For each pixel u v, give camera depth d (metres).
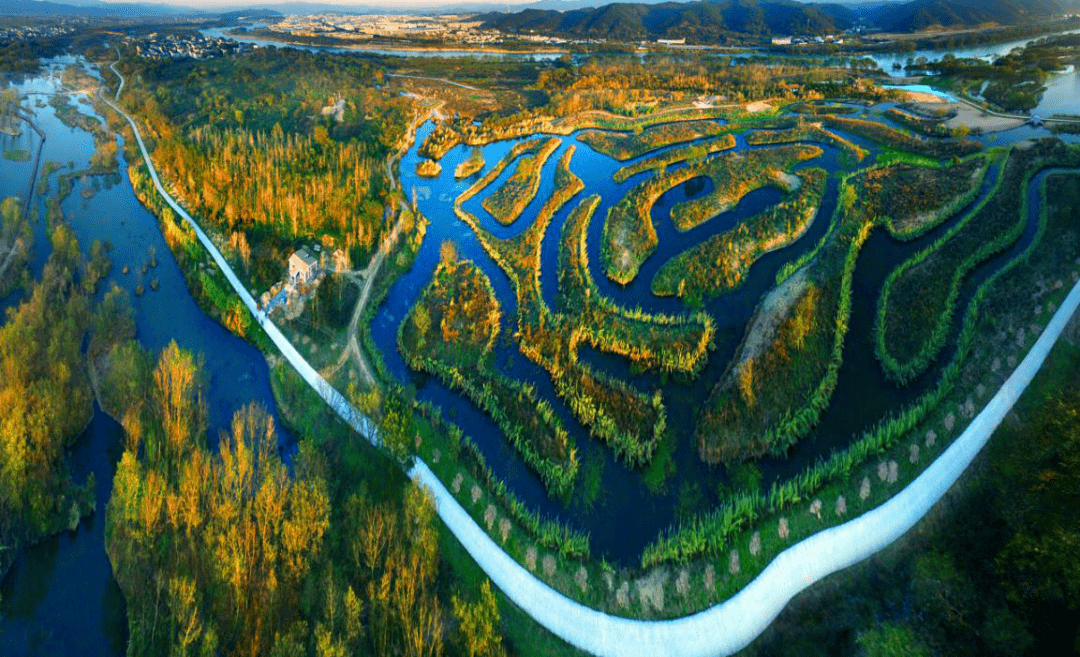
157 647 84.44
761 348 129.12
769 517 98.00
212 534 92.31
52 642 90.75
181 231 190.75
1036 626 74.19
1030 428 98.19
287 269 169.88
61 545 102.44
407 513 97.38
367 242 184.38
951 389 113.12
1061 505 79.12
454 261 176.00
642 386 130.25
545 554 98.38
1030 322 122.75
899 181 185.75
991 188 171.62
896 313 134.00
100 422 125.25
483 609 81.56
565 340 140.88
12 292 163.12
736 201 196.88
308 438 117.44
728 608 88.00
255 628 81.38
